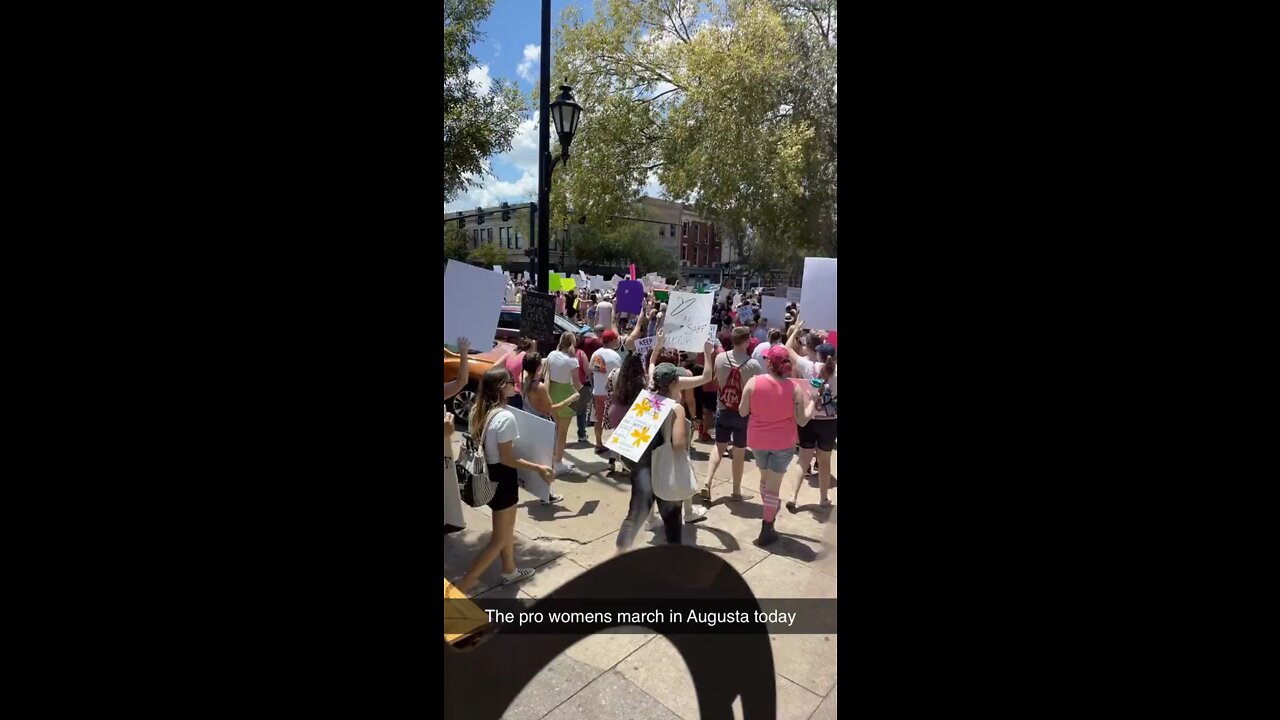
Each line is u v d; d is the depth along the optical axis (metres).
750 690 2.43
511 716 2.36
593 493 4.92
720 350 4.89
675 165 5.44
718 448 4.81
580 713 2.37
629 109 6.38
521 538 3.98
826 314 2.86
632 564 3.36
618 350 6.20
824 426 4.35
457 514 3.15
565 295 10.41
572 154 7.07
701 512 4.43
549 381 5.61
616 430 3.72
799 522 4.25
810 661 2.61
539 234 6.05
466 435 3.30
